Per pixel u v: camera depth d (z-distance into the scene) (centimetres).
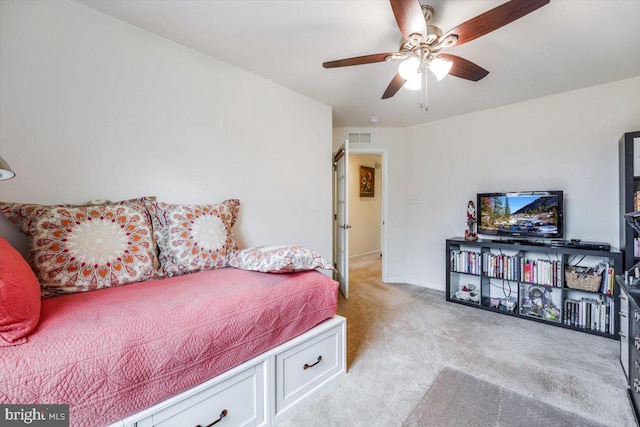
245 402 128
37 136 147
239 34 189
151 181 187
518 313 281
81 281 132
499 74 243
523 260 280
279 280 155
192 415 110
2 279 82
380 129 420
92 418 85
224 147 226
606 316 236
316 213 307
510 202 298
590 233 272
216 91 220
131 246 152
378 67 233
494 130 331
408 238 421
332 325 172
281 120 269
